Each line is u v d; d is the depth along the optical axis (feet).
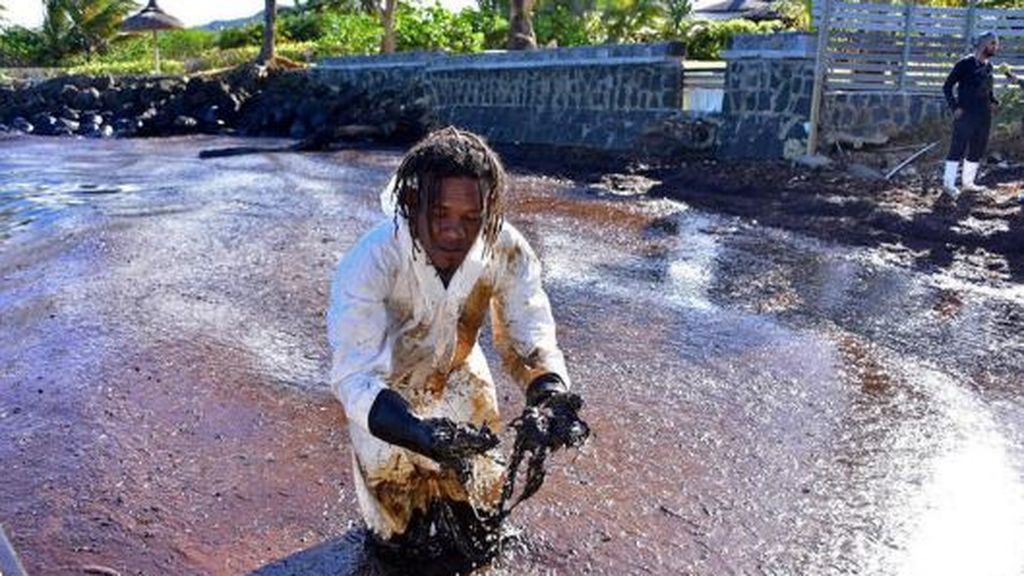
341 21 108.06
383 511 10.50
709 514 12.55
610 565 11.18
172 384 17.81
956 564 11.35
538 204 38.58
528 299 10.11
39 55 155.02
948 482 13.56
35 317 22.67
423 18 95.96
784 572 11.15
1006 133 41.57
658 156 49.19
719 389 17.40
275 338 20.63
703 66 52.13
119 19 156.76
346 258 9.45
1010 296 24.22
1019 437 15.23
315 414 16.24
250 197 42.06
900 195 35.35
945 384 17.76
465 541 10.97
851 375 18.19
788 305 23.38
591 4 96.94
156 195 43.24
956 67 34.30
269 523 12.38
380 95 77.36
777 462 14.21
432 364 10.08
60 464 14.39
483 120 66.13
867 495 13.14
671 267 27.50
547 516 12.34
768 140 45.16
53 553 11.76
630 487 13.29
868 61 43.21
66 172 53.78
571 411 9.27
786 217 34.40
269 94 89.20
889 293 24.49
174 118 88.38
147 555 11.68
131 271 27.30
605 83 55.62
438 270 9.29
